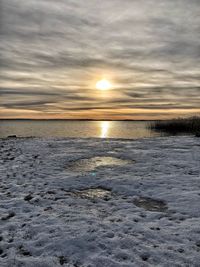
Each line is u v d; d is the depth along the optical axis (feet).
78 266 14.24
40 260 14.84
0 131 255.50
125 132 220.23
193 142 66.80
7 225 19.35
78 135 191.11
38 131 258.16
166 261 14.55
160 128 185.78
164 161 42.86
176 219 20.18
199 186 28.45
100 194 27.04
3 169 38.32
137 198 25.68
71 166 40.45
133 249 15.80
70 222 19.49
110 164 41.57
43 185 29.94
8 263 14.61
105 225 18.89
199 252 15.38
